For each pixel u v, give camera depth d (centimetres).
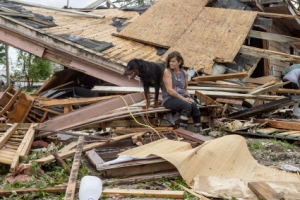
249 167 425
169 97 625
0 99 785
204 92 817
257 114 830
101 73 967
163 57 942
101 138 558
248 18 1091
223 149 432
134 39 1070
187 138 565
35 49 1016
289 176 400
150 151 447
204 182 368
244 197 330
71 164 450
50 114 790
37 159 472
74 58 989
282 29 1591
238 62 1017
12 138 561
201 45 1003
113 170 405
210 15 1134
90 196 322
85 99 741
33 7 1284
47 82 1217
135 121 648
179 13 1161
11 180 412
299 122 704
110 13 1373
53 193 358
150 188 370
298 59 939
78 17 1273
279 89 930
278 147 573
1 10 1047
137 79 909
